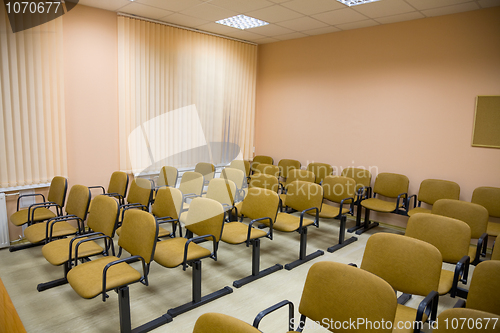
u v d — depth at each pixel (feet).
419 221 9.25
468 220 10.53
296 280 10.99
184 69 17.46
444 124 14.56
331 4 13.23
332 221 17.75
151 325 8.24
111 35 14.90
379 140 16.65
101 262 8.46
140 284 10.43
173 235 11.50
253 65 21.25
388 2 12.82
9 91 12.36
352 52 17.25
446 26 14.14
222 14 15.01
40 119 13.28
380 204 15.43
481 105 13.48
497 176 13.39
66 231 10.86
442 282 8.04
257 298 9.84
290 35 18.75
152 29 15.97
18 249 12.70
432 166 15.06
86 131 14.73
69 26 13.69
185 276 11.03
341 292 5.80
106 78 15.02
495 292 6.27
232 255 12.82
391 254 7.32
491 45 13.08
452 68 14.14
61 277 10.69
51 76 13.41
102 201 9.97
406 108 15.62
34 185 13.39
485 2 12.45
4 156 12.50
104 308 9.11
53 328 8.21
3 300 6.37
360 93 17.12
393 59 15.83
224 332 4.60
